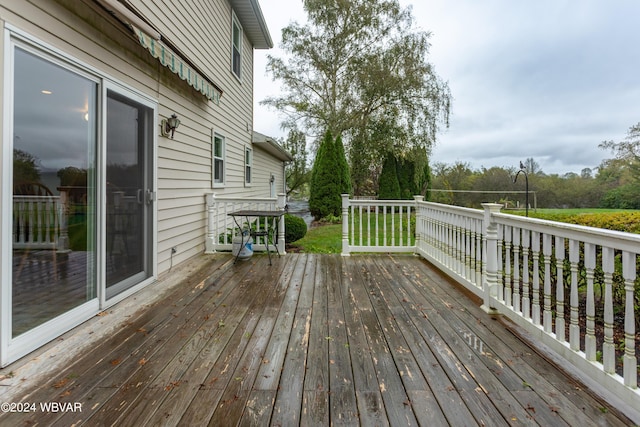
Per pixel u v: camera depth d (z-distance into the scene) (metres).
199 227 5.48
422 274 4.28
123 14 2.58
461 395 1.72
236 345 2.29
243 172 8.80
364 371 1.96
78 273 2.63
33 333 2.16
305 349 2.23
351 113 14.02
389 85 13.03
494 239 2.96
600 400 1.68
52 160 2.36
